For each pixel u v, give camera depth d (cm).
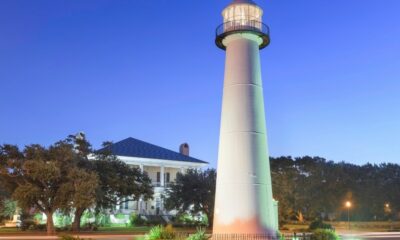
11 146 4388
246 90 2512
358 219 7506
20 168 4266
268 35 2650
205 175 5906
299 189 7144
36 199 4291
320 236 2778
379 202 7450
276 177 6856
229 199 2395
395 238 4062
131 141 7681
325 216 7650
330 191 7269
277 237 2411
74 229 4828
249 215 2350
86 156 5003
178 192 5747
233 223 2359
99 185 4725
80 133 5484
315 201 7181
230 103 2520
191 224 5734
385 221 7388
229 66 2584
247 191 2378
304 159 7400
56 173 4156
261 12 2658
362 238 3975
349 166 7869
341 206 7294
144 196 5547
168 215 6456
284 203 6569
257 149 2452
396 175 7794
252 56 2577
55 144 4534
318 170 7375
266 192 2430
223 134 2517
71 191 4212
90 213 5397
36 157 4372
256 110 2506
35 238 3716
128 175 5262
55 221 5653
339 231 5409
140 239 2670
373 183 7562
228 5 2644
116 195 5344
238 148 2438
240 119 2473
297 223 6425
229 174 2430
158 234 2589
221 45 2736
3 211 5756
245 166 2409
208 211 5688
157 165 7300
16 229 5178
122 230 4894
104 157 5153
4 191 5191
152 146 7719
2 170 4234
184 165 7488
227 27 2602
